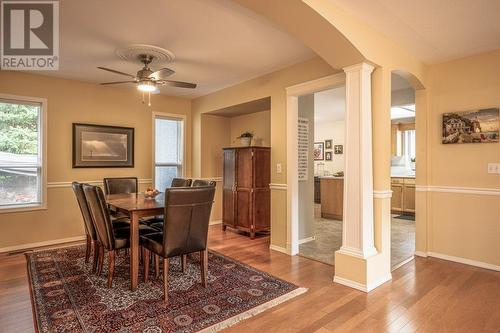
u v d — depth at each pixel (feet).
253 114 18.07
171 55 11.41
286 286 9.12
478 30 9.12
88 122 15.20
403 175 23.41
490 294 8.61
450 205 11.73
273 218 13.37
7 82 13.09
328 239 15.01
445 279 9.76
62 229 14.42
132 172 16.67
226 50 10.96
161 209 9.20
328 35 8.12
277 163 13.25
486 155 10.87
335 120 27.99
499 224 10.57
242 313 7.49
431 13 8.13
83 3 7.77
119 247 9.11
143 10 8.14
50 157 14.11
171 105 18.19
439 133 11.98
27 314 7.45
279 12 7.27
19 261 11.46
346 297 8.42
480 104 10.93
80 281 9.39
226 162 16.66
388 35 9.49
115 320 7.11
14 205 13.37
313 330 6.77
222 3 7.81
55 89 14.26
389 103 9.77
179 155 18.83
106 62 12.14
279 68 12.97
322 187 21.22
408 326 6.93
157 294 8.50
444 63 11.80
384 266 9.55
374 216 9.57
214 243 14.23
